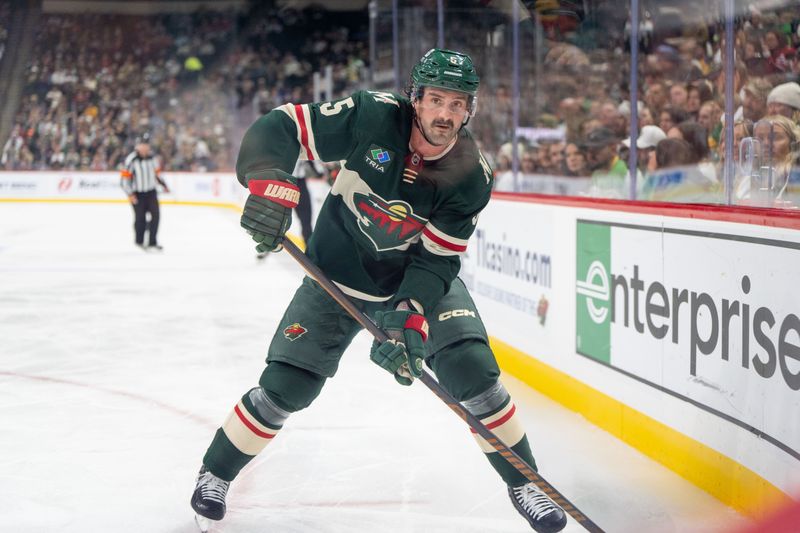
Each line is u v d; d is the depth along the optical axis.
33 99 21.12
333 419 3.96
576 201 4.03
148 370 4.89
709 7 4.25
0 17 21.66
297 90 22.09
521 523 2.80
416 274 2.47
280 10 23.06
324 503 2.97
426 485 3.14
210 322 6.34
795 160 3.61
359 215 2.49
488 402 2.55
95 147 20.45
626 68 4.96
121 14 22.88
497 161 6.46
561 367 4.26
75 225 14.59
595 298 3.88
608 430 3.78
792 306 2.57
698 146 4.29
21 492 3.05
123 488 3.10
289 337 2.57
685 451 3.18
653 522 2.80
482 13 6.35
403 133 2.35
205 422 3.92
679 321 3.21
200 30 22.81
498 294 5.12
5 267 9.34
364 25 23.33
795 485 2.55
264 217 2.31
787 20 3.87
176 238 12.70
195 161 20.36
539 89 5.82
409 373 2.38
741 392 2.84
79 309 6.82
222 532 2.74
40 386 4.52
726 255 2.91
